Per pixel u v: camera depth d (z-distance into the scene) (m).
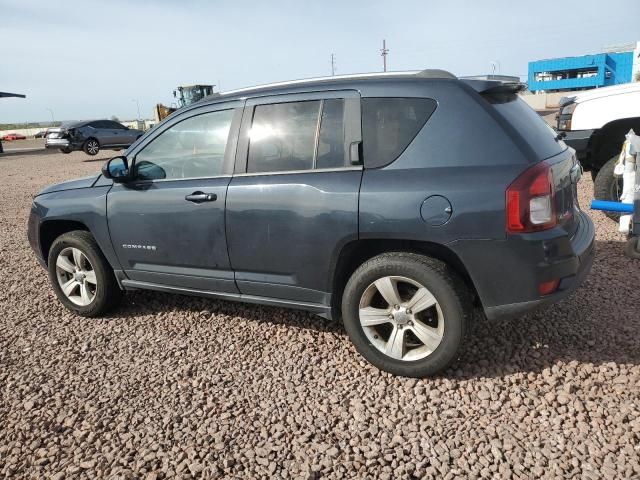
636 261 4.80
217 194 3.51
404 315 3.08
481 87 3.00
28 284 5.31
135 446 2.69
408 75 3.21
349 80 3.28
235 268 3.58
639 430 2.57
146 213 3.81
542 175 2.79
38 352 3.79
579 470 2.35
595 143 6.23
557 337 3.50
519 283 2.83
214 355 3.60
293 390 3.12
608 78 57.94
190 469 2.49
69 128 21.45
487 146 2.87
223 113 3.64
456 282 2.94
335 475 2.43
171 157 3.82
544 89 61.72
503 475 2.35
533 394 2.91
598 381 2.98
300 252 3.27
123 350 3.75
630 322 3.64
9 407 3.09
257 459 2.55
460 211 2.81
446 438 2.63
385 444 2.61
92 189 4.17
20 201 10.82
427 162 2.96
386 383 3.14
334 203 3.09
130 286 4.15
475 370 3.20
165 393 3.16
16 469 2.57
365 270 3.11
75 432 2.82
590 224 3.52
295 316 4.13
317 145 3.26
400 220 2.93
